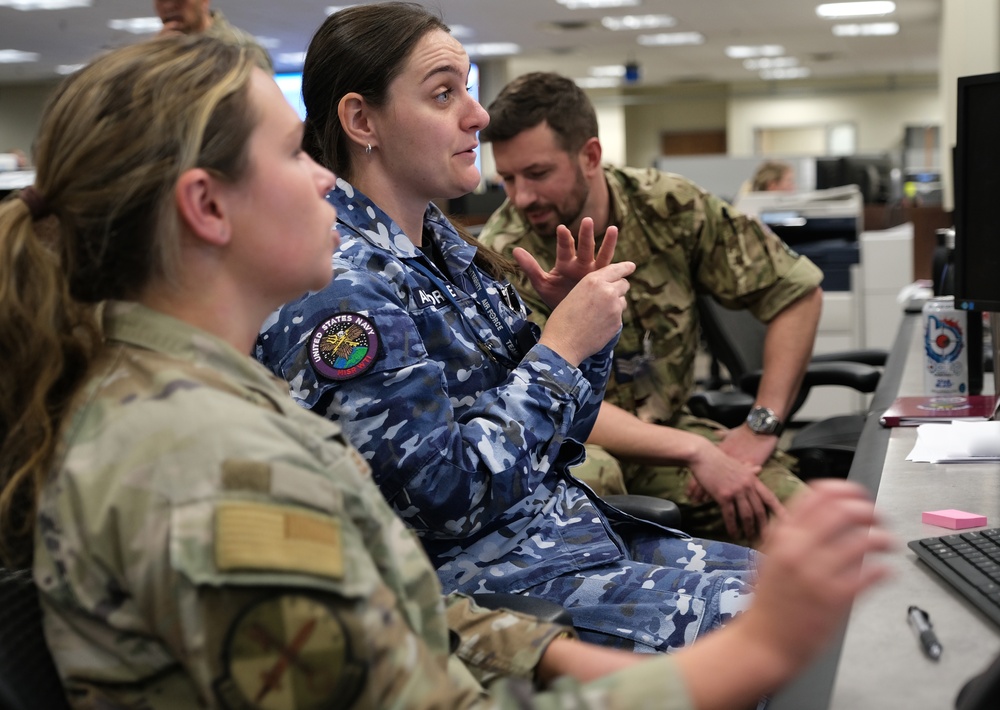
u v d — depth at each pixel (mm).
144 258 761
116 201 738
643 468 2197
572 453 1425
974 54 5203
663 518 1517
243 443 682
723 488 1946
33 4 9336
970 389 1947
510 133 2096
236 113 757
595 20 11039
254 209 771
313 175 818
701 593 1249
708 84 17953
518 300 1555
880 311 4363
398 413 1170
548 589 1281
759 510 1947
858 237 4367
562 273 1476
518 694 679
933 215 4359
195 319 777
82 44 11516
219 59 774
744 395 2596
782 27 11938
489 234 2283
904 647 833
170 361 747
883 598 938
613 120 18156
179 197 739
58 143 754
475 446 1192
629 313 2242
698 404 2615
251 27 10719
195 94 745
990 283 1629
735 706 658
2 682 682
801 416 4457
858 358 2910
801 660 658
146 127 735
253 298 800
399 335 1208
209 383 741
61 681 721
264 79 795
